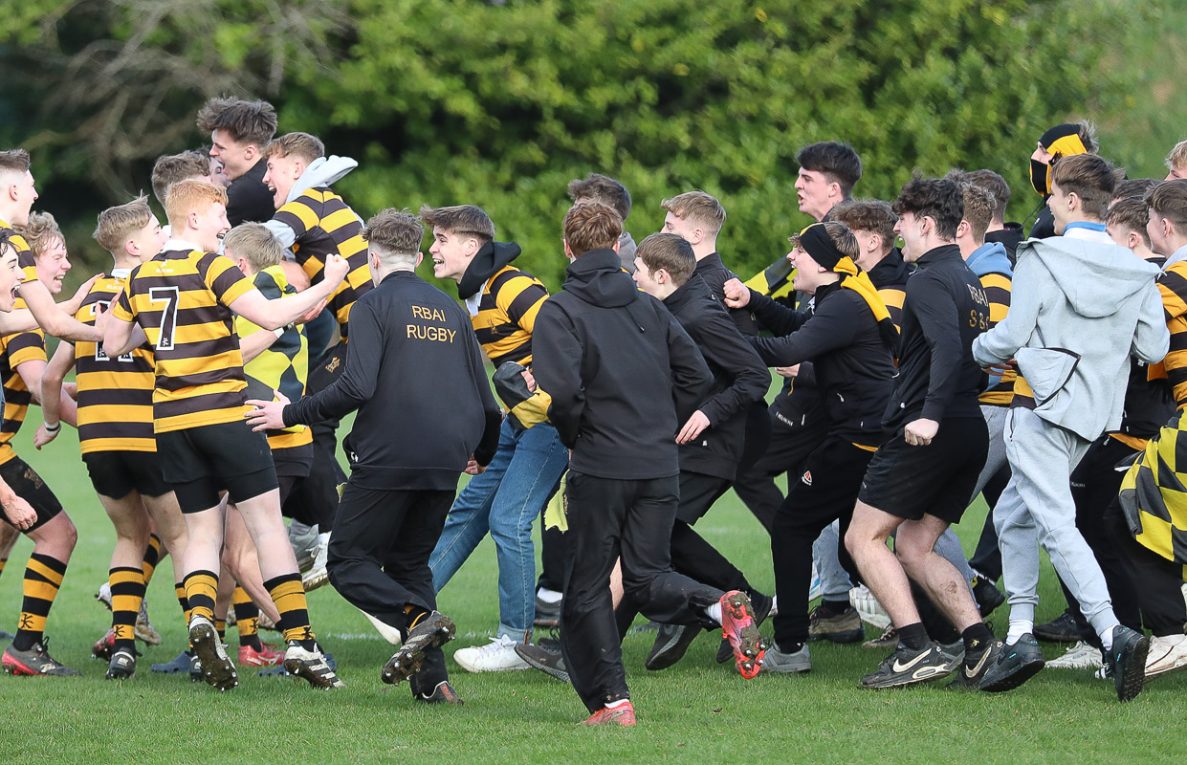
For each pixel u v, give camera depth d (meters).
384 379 20.52
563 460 24.17
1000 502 22.91
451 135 89.12
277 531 22.14
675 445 19.55
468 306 24.22
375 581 20.34
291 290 26.62
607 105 88.00
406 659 19.55
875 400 23.09
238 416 21.66
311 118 88.31
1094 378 20.70
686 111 86.75
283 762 17.64
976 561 26.50
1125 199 22.70
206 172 25.28
